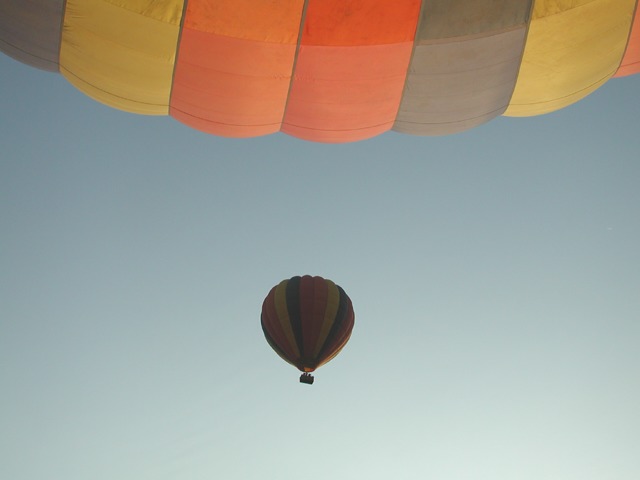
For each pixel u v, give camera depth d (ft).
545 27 27.14
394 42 26.86
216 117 29.22
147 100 28.89
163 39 26.63
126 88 28.40
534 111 30.30
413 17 26.48
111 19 26.25
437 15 26.45
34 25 26.71
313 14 26.27
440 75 27.84
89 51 27.20
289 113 29.17
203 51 26.89
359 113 28.96
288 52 26.96
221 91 27.99
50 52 27.63
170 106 29.22
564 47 27.73
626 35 28.55
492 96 28.96
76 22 26.43
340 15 26.30
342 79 27.71
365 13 26.30
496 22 26.66
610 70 29.76
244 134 30.14
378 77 27.76
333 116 29.04
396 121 29.89
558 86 28.99
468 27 26.66
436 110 29.09
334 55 27.02
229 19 26.22
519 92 29.22
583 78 29.22
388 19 26.45
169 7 26.00
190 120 29.71
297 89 28.07
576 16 27.09
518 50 27.61
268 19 26.27
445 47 27.07
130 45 26.81
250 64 27.17
